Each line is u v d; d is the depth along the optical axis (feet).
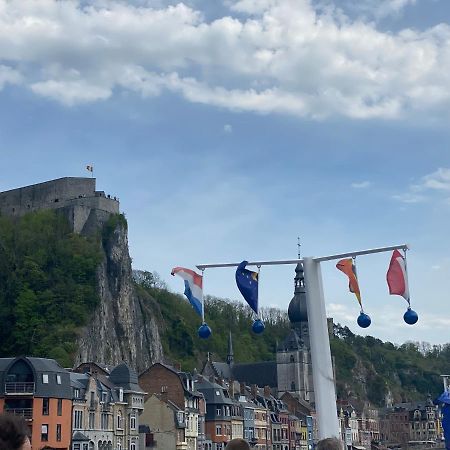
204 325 73.46
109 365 542.57
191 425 372.79
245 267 72.49
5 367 293.64
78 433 295.89
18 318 536.42
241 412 437.17
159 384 369.91
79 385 307.99
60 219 608.60
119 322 596.70
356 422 653.71
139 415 354.54
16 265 569.23
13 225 605.73
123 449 329.31
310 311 69.67
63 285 567.18
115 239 615.98
